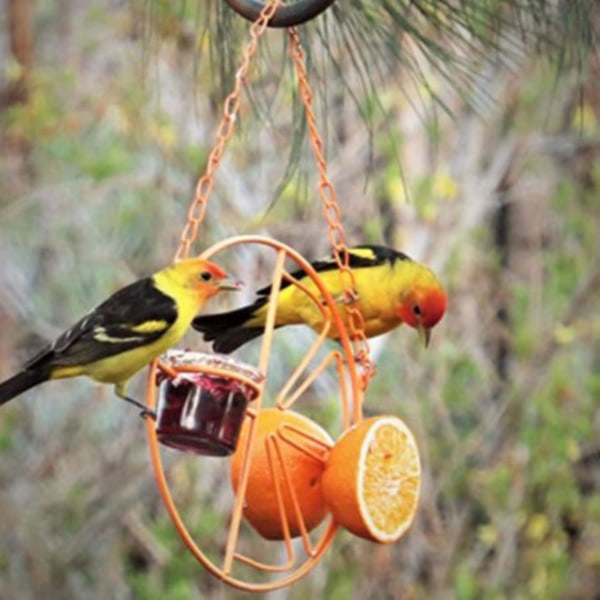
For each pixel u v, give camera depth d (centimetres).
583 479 1709
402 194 1549
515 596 1591
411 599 1548
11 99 1648
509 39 799
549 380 1617
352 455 722
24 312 1627
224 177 1512
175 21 1270
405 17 789
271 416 739
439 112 1620
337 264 856
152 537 1530
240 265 1509
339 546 1530
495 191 1761
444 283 1633
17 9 1742
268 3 747
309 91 782
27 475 1562
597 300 1698
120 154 1522
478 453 1628
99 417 1580
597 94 1620
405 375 1577
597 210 1739
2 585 1529
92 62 1694
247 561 709
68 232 1630
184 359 714
